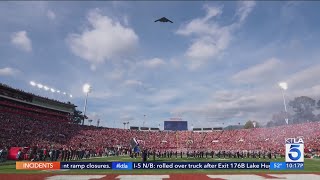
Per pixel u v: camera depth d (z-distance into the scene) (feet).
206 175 67.82
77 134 249.55
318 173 72.84
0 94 230.07
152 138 307.17
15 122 203.10
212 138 300.20
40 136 203.82
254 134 282.36
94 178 62.59
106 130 291.58
